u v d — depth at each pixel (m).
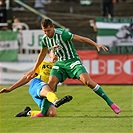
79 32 54.69
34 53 46.47
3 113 27.25
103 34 46.03
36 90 25.19
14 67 46.62
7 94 38.34
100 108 28.97
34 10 56.16
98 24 46.12
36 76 26.17
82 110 28.02
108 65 45.94
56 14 57.19
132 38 45.78
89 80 25.16
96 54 45.88
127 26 45.88
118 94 37.94
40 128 21.47
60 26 53.28
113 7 57.81
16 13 56.94
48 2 61.59
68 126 21.95
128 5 60.44
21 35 46.41
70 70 25.45
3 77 46.91
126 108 29.00
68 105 30.56
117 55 45.88
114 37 46.00
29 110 25.72
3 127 22.00
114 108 25.19
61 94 38.19
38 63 26.05
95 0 61.44
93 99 34.28
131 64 45.84
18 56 46.62
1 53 46.72
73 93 38.75
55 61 26.23
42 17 55.06
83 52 45.94
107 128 21.31
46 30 25.08
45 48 25.94
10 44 46.59
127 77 45.88
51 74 25.61
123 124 22.50
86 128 21.33
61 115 25.84
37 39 46.38
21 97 36.22
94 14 59.78
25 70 46.59
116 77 45.97
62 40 25.22
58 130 20.84
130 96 36.47
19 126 22.19
